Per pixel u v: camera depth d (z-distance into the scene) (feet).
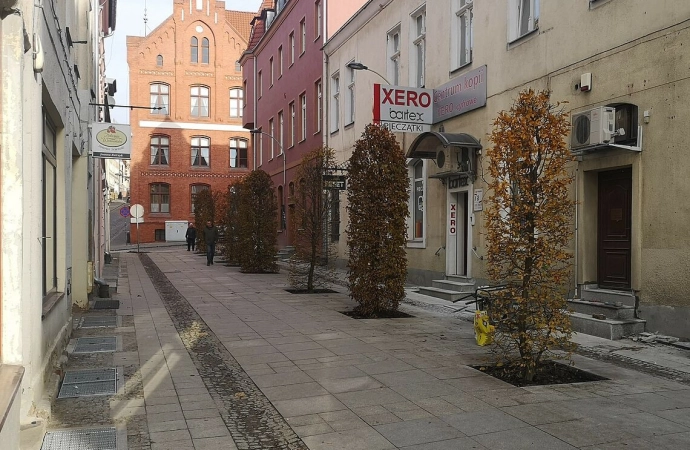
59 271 27.45
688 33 27.20
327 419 17.89
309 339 30.09
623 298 30.76
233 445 15.96
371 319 36.37
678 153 27.76
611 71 31.53
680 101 27.63
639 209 29.86
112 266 82.28
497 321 23.21
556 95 35.81
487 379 22.11
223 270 75.66
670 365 24.03
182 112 167.12
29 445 14.70
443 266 49.80
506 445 15.58
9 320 15.47
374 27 64.80
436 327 33.40
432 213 51.60
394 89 49.16
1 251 15.30
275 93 107.86
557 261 22.11
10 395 12.43
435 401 19.47
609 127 30.50
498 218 22.76
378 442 15.97
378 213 37.37
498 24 41.96
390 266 37.35
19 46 15.29
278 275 68.13
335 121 77.82
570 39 34.63
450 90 47.98
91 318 37.06
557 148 21.76
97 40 58.75
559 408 18.57
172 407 19.22
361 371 23.48
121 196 368.27
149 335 31.48
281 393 20.66
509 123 22.44
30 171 16.57
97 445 15.87
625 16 30.66
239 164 171.83
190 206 166.81
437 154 47.57
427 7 52.65
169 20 166.61
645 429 16.66
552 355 23.89
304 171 52.19
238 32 171.73
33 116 17.22
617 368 23.72
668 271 28.30
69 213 29.99
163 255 110.01
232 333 31.89
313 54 86.02
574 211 33.73
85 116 40.60
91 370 23.98
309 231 51.65
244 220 71.41
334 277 55.26
